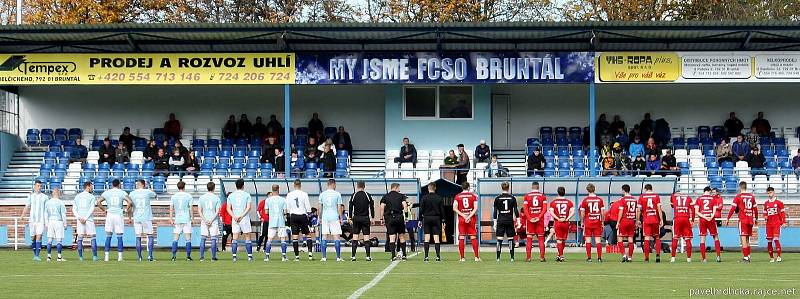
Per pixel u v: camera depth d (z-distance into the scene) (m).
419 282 19.77
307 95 45.56
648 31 36.53
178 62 38.09
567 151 42.94
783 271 23.16
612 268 24.08
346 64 38.19
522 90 45.03
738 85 45.03
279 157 41.19
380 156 44.47
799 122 44.94
